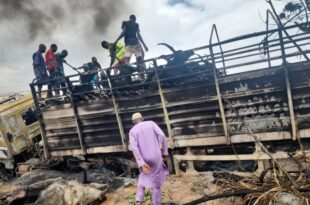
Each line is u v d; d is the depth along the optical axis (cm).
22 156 1049
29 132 1062
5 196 609
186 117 657
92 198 579
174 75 670
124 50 912
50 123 841
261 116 587
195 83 636
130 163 763
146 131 512
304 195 451
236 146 646
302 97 550
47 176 823
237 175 620
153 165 503
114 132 751
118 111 728
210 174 655
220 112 622
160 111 685
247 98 594
